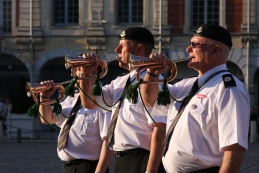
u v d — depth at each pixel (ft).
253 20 219.61
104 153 43.45
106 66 38.19
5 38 225.35
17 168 100.17
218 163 31.91
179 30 222.28
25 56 224.74
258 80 232.53
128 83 40.98
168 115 34.60
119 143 40.29
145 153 39.91
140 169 39.73
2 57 232.94
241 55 219.41
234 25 220.23
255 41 219.00
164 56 33.50
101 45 224.53
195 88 32.78
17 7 224.53
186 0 222.28
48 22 225.35
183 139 32.22
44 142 167.02
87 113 46.09
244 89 31.68
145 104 35.65
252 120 171.01
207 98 31.96
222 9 221.05
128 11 226.17
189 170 32.30
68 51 225.15
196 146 31.91
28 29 224.33
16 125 179.83
